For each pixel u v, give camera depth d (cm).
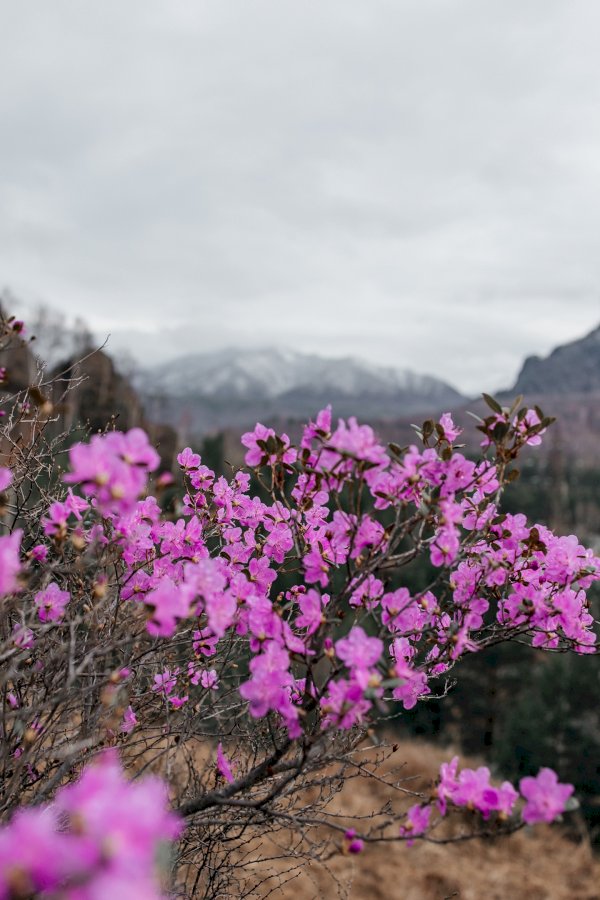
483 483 182
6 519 194
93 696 168
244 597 166
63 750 152
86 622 163
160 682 201
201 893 193
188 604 134
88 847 67
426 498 162
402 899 544
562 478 4378
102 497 118
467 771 129
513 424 170
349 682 134
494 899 609
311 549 199
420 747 867
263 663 142
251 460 178
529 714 1577
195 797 174
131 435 120
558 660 1570
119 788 76
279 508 211
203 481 218
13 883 67
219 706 204
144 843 69
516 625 182
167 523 195
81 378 206
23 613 149
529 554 180
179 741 181
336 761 158
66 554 185
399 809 611
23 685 176
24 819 71
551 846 773
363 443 151
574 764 1487
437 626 191
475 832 121
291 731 140
